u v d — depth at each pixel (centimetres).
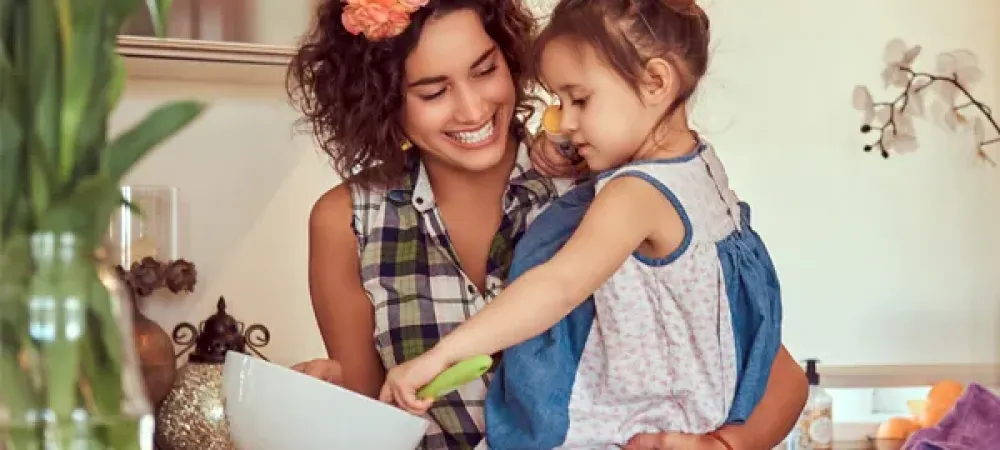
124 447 65
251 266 221
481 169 141
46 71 63
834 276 264
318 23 148
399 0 134
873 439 256
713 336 138
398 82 140
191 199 217
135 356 69
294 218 223
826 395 242
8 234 63
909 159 267
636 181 131
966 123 269
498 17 141
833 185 263
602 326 137
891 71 264
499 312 120
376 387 155
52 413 63
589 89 135
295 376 110
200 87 216
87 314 64
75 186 64
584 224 128
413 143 150
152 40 179
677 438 136
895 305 267
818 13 261
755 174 259
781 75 260
